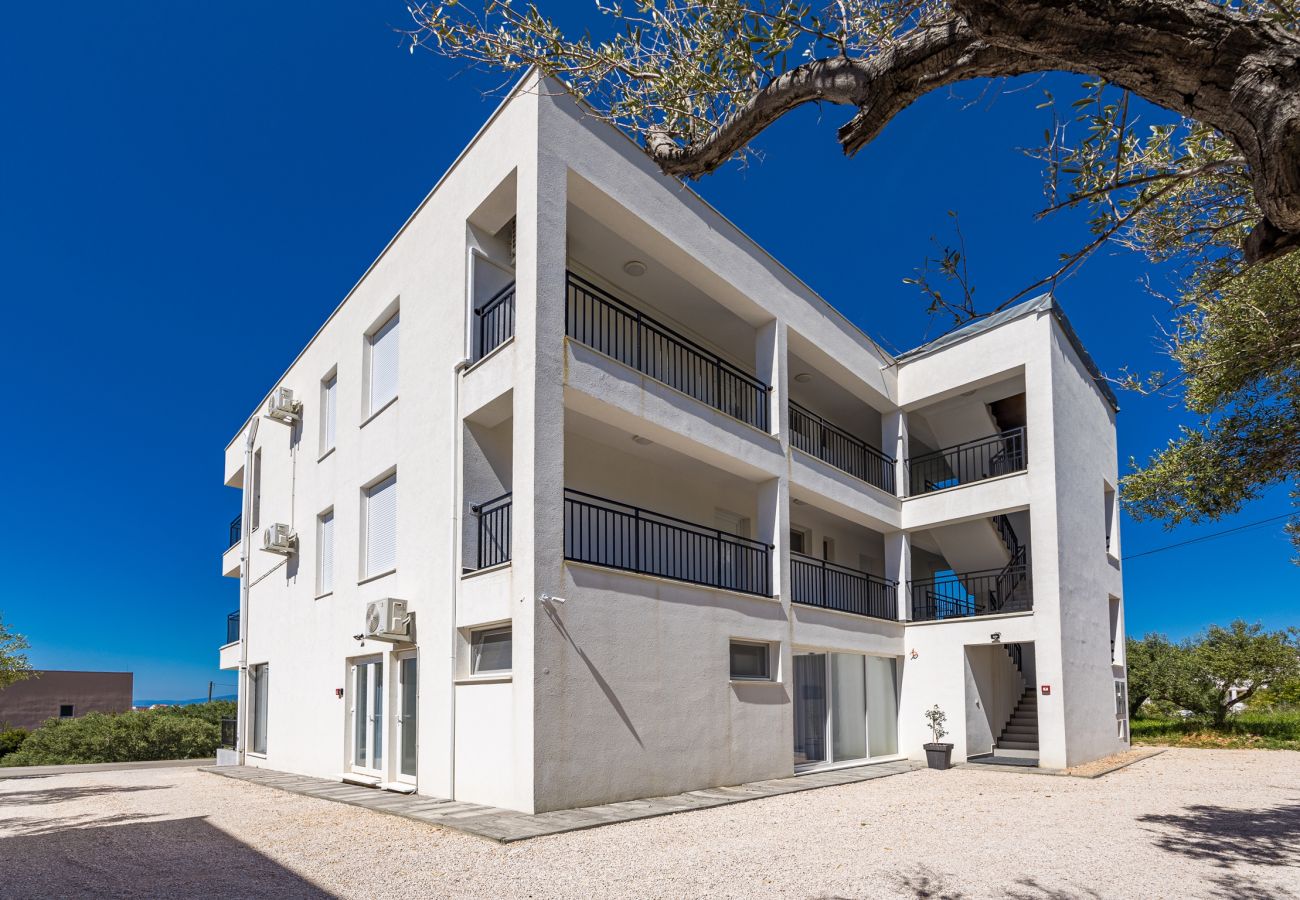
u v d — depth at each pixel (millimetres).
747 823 8242
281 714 14914
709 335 14852
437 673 10250
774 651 12500
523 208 9984
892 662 16109
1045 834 7707
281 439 16438
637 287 13156
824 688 14039
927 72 2539
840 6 3344
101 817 9117
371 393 13281
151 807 9867
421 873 6109
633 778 9562
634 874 6074
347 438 13492
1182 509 10516
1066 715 14023
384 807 9094
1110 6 1944
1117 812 9070
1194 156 4922
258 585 16906
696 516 14008
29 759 27609
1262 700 25109
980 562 17516
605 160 10867
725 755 11023
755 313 13695
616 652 9641
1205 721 22234
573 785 8859
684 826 8055
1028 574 16766
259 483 17984
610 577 9766
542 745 8609
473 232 11016
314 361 15258
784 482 13375
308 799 10289
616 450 12664
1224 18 1921
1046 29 2023
